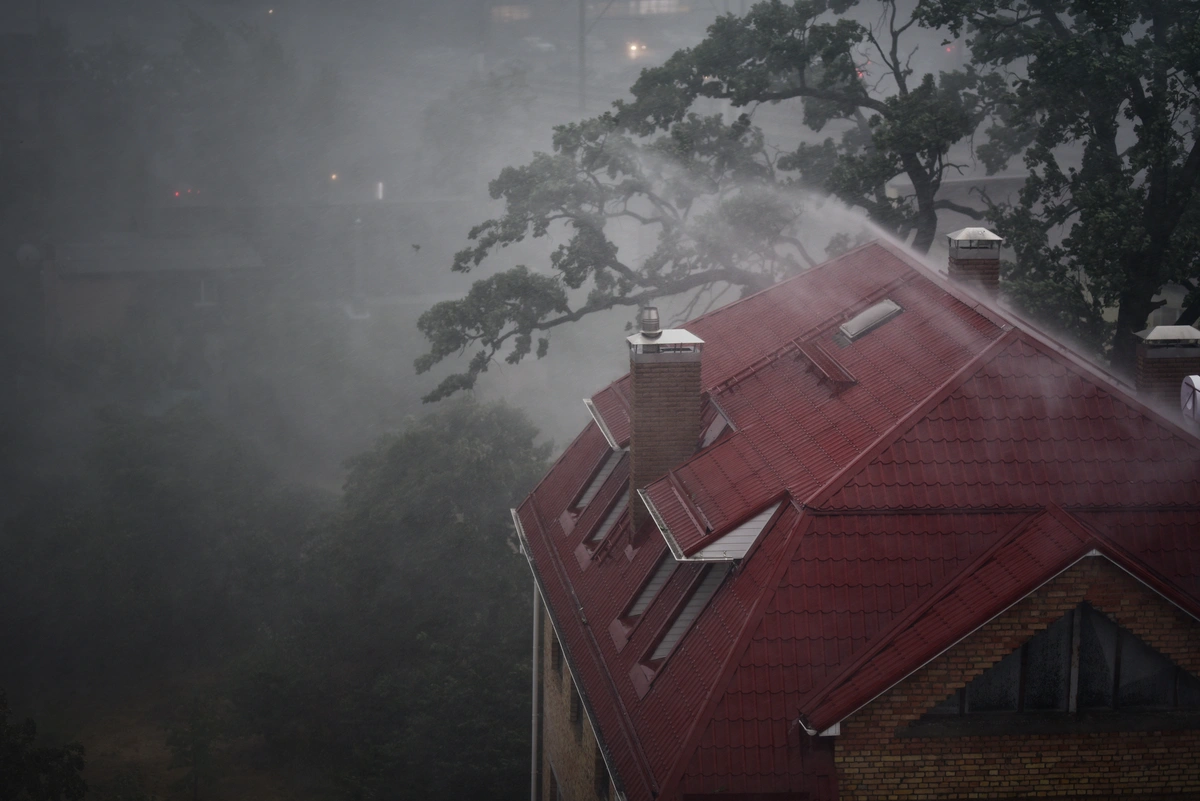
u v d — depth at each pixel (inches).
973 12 1456.7
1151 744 613.9
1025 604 599.2
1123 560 595.2
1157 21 1441.9
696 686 631.8
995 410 660.1
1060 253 1369.3
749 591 641.0
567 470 1021.8
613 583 811.4
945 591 614.2
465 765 1488.7
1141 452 652.1
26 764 1525.6
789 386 779.4
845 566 625.3
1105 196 1300.4
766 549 653.9
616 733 685.3
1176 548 629.9
